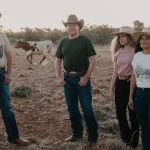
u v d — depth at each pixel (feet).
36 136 26.84
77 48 23.75
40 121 30.22
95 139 24.44
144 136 20.57
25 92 39.50
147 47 19.89
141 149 23.41
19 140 24.66
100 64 77.66
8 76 23.56
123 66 23.27
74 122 25.21
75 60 23.86
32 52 87.51
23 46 87.66
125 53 23.31
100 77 55.52
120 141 24.66
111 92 24.17
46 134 27.25
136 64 20.17
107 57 98.07
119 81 23.52
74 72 24.06
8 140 24.66
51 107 34.83
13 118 24.18
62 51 24.31
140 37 20.07
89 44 23.79
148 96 19.98
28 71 65.21
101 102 36.17
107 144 24.26
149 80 19.88
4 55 23.45
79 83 23.77
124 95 23.53
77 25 23.81
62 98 38.68
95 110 31.45
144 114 20.36
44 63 81.46
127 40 23.31
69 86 24.44
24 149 24.22
